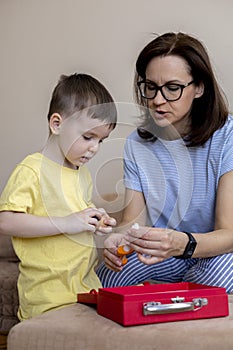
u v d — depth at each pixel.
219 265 1.76
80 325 1.29
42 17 3.34
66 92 1.63
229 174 1.80
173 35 1.76
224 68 2.86
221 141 1.82
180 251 1.66
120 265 1.70
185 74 1.70
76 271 1.66
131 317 1.26
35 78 3.36
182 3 2.96
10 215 1.59
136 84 1.81
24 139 3.39
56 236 1.64
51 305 1.60
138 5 3.09
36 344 1.28
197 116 1.81
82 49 3.24
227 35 2.86
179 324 1.27
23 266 1.67
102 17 3.18
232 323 1.27
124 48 3.13
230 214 1.78
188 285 1.50
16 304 2.45
